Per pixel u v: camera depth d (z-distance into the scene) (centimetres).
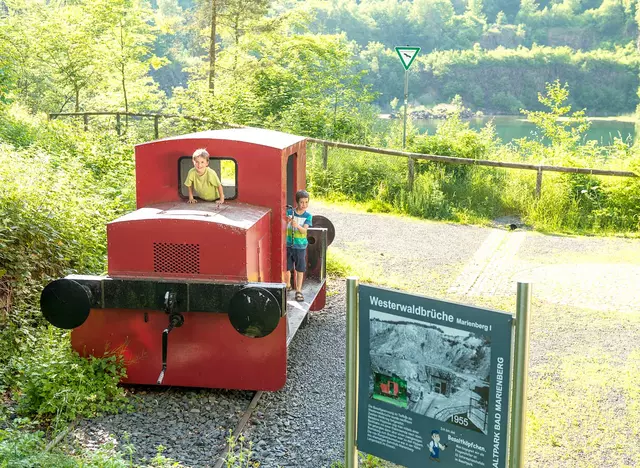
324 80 2805
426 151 1759
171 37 8862
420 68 13300
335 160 1752
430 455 412
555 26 16112
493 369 382
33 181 902
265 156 681
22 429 540
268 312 572
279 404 620
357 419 436
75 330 622
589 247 1273
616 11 15475
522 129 8281
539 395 642
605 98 13500
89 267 863
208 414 595
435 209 1534
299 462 521
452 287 1005
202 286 590
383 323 414
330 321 853
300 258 751
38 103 2895
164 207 660
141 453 522
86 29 2841
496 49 14550
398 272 1081
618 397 642
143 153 689
